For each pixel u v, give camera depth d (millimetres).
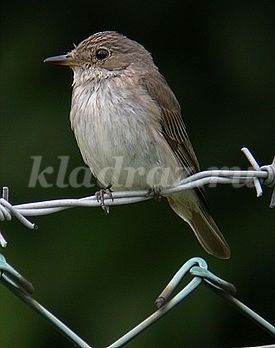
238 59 12539
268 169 8266
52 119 12008
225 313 11523
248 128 12422
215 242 10062
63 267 11570
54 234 11641
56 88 12125
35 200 11828
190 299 11516
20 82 12141
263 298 11805
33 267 11539
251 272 11828
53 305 11477
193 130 12453
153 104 9664
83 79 9945
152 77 9969
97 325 11383
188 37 12648
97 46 9969
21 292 6887
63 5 12508
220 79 12539
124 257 11648
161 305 7188
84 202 7902
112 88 9734
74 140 11930
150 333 11398
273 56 12508
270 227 11945
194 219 10109
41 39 12359
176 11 12688
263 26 12555
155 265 11633
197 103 12508
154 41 12664
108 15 12695
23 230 11617
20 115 12070
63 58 10055
